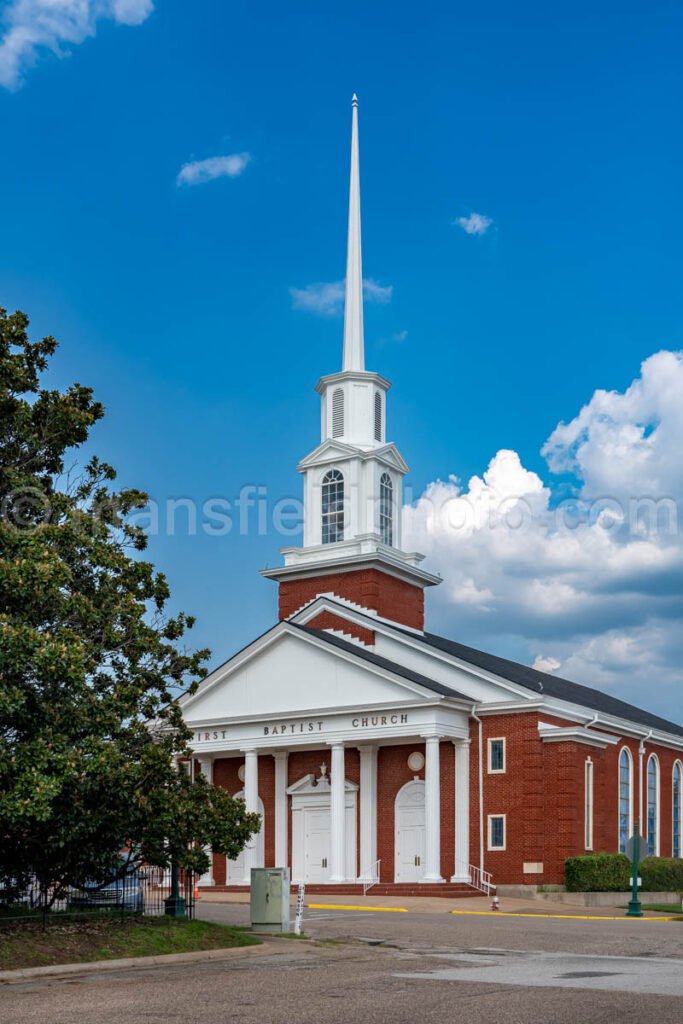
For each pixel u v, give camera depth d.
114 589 28.33
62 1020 15.63
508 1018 15.47
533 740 49.75
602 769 51.59
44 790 23.09
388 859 51.75
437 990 18.53
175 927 26.52
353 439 59.81
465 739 50.91
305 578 59.09
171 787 29.23
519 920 36.16
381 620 57.41
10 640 23.73
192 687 30.16
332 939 28.00
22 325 28.64
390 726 50.19
